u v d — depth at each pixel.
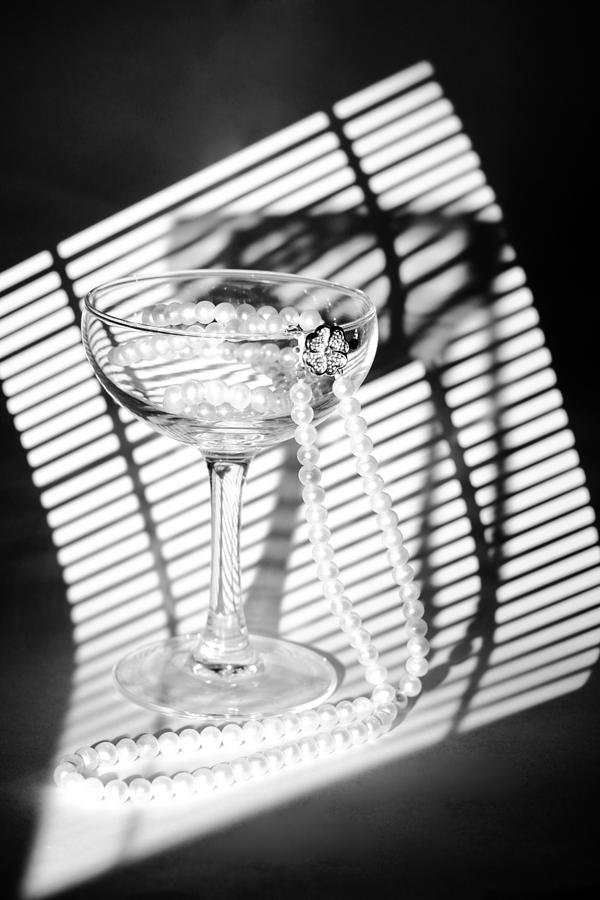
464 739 0.48
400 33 0.64
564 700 0.50
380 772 0.46
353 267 0.65
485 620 0.56
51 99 0.62
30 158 0.62
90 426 0.63
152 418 0.49
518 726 0.48
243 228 0.64
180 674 0.51
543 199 0.66
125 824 0.43
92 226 0.63
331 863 0.41
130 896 0.40
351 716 0.49
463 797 0.44
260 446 0.50
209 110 0.63
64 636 0.54
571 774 0.46
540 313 0.67
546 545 0.62
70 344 0.64
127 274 0.64
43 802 0.44
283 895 0.40
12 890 0.40
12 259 0.63
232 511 0.52
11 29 0.61
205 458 0.52
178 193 0.64
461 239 0.66
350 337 0.49
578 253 0.67
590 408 0.67
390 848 0.42
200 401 0.47
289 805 0.44
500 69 0.65
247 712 0.49
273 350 0.48
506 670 0.52
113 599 0.58
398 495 0.65
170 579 0.59
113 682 0.51
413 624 0.50
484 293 0.66
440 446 0.66
